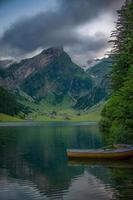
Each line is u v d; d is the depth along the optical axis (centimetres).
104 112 8525
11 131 12356
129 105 4912
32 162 4206
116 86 6550
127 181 2800
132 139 4866
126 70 6172
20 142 7206
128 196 2316
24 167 3819
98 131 10519
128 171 3284
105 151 4150
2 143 6988
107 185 2681
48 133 10631
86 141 6894
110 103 7162
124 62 6097
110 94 7725
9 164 4062
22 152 5316
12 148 5944
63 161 4206
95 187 2633
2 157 4722
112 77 6531
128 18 5897
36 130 13112
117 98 6116
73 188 2644
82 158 4269
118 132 5081
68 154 4344
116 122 5944
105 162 3962
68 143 6700
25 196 2448
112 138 5597
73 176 3156
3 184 2883
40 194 2495
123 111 4994
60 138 8144
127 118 4994
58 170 3538
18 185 2831
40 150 5572
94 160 4162
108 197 2316
